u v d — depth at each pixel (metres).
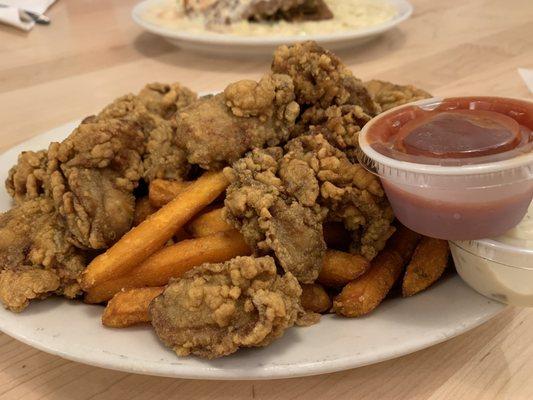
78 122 0.37
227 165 0.28
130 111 0.32
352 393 0.22
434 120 0.23
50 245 0.26
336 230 0.27
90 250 0.27
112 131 0.28
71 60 0.57
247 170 0.26
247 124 0.28
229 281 0.22
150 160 0.30
